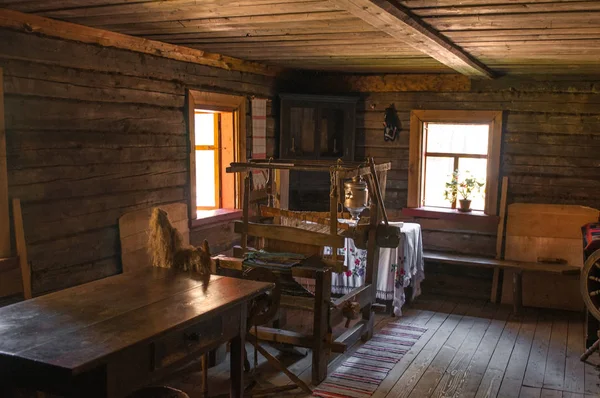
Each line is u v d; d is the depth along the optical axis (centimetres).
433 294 665
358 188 459
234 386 311
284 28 396
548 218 612
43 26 376
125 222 460
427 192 679
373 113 678
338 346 406
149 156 486
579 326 555
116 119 449
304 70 679
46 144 393
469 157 650
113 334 236
